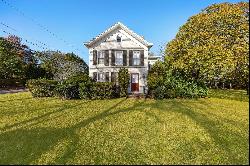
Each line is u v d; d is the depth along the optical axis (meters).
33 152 12.92
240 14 36.50
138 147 13.62
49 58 80.88
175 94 35.62
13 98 37.81
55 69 65.44
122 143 14.34
